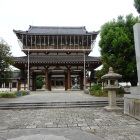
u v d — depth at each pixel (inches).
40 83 2253.9
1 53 827.4
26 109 537.3
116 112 445.1
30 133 247.9
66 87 1606.8
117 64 820.6
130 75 822.5
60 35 1550.2
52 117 385.4
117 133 245.4
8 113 457.7
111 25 912.3
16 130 268.4
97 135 236.1
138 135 234.8
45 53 1590.8
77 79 2817.4
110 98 487.2
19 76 1499.8
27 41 1621.6
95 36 1615.4
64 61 1428.4
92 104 593.0
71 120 346.3
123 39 810.8
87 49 1562.5
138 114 340.8
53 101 629.9
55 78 2642.7
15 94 959.0
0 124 315.0
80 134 239.6
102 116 387.5
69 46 1578.5
